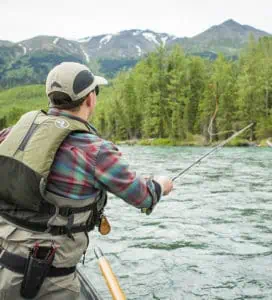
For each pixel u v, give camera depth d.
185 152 37.22
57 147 2.26
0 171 2.27
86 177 2.30
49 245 2.27
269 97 64.62
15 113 140.62
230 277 6.14
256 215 9.92
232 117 63.16
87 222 2.40
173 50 76.12
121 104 82.62
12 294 2.30
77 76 2.43
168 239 7.98
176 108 71.00
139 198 2.40
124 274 6.28
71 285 2.38
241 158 28.14
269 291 5.70
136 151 39.94
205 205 11.07
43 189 2.21
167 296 5.55
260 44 80.75
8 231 2.28
